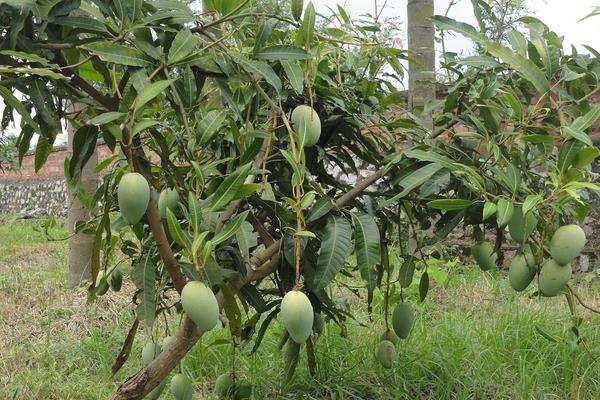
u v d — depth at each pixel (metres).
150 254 2.28
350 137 2.50
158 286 2.34
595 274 6.15
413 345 3.66
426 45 4.51
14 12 1.54
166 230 2.19
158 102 2.31
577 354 3.46
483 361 3.54
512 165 1.91
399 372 3.38
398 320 2.49
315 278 1.87
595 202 6.38
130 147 1.63
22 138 1.96
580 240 1.80
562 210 1.88
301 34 1.92
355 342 3.78
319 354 3.45
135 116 1.64
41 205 16.91
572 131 1.70
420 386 3.36
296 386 3.34
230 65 1.93
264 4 2.25
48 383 3.64
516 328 4.00
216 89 2.35
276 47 1.91
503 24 2.24
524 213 1.70
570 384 3.30
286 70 1.92
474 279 5.84
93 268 2.04
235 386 2.78
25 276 6.52
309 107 1.98
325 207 1.96
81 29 1.73
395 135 2.58
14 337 4.50
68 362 3.95
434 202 1.85
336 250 1.88
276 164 2.35
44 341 4.37
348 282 5.43
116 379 3.73
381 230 2.62
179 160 2.36
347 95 2.51
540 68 2.13
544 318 4.22
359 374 3.43
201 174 1.71
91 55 1.69
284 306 1.64
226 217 2.05
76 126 2.13
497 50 1.93
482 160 2.37
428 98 4.46
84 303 5.11
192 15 1.85
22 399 3.47
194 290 1.56
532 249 1.96
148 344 2.40
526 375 3.27
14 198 17.61
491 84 2.11
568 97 2.04
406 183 1.92
